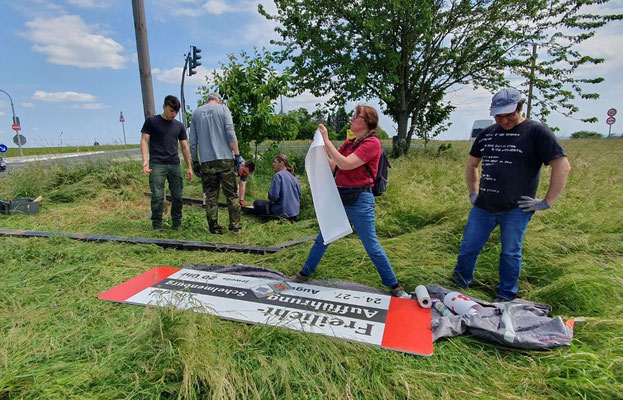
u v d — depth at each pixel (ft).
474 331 8.10
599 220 14.46
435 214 16.84
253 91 26.55
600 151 42.65
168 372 6.52
